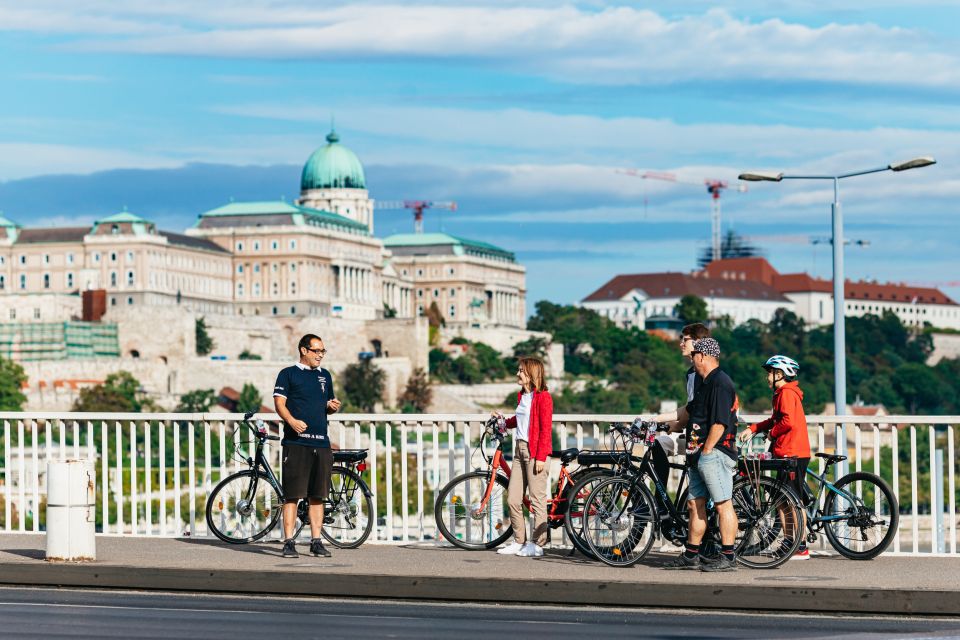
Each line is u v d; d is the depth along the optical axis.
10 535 42.78
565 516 36.53
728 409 34.81
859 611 31.94
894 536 36.53
